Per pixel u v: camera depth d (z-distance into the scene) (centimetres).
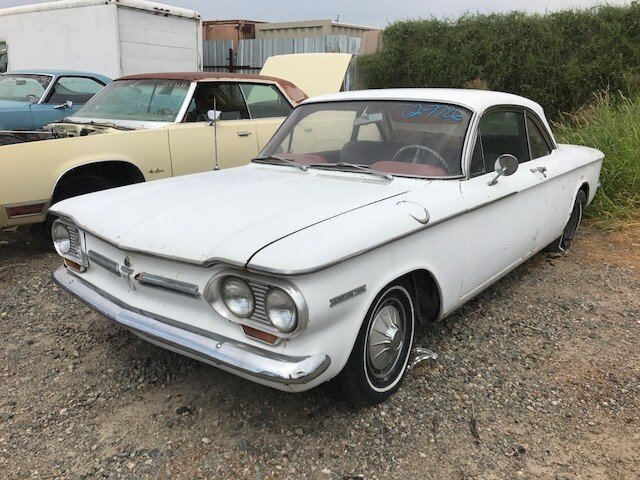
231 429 274
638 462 257
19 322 385
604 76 1067
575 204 525
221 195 306
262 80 672
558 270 502
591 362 344
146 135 541
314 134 395
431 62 1221
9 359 337
